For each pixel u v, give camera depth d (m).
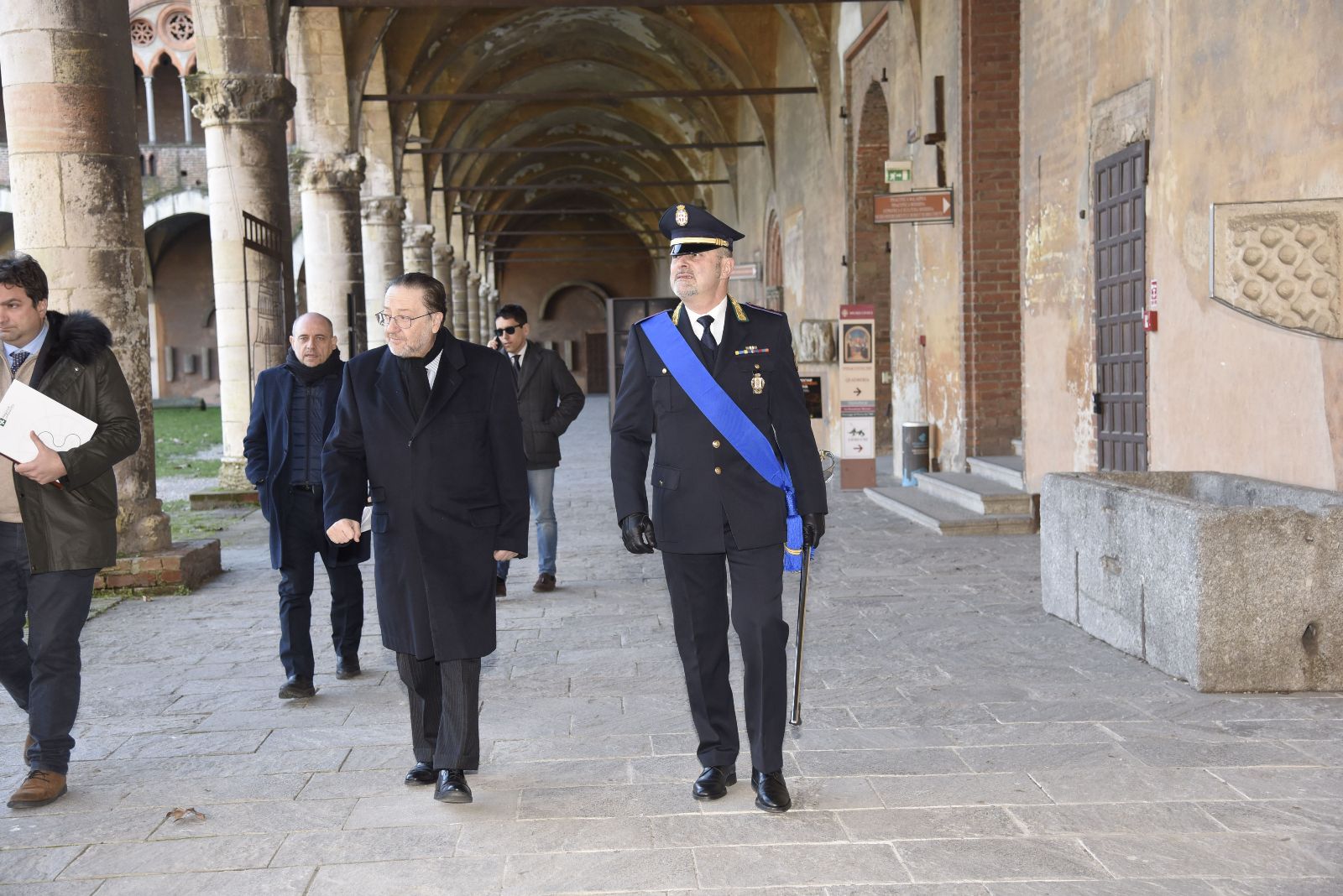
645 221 55.75
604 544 10.07
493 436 3.97
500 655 6.06
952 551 9.10
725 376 3.67
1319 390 6.04
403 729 4.79
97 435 4.01
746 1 15.24
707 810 3.77
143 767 4.36
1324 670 5.03
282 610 5.26
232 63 13.45
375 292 24.78
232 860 3.47
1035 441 10.64
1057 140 9.91
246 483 13.96
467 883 3.27
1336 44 5.79
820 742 4.45
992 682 5.28
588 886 3.22
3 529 4.13
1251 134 6.62
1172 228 7.67
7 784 4.24
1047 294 10.28
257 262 13.41
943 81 12.89
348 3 14.52
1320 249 5.94
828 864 3.32
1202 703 4.87
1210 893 3.10
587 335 62.19
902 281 15.01
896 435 15.34
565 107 38.38
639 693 5.25
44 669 4.04
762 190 26.53
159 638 6.65
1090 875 3.21
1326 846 3.38
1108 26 8.71
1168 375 7.80
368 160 24.72
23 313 3.98
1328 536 4.99
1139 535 5.57
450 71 29.02
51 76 7.96
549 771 4.21
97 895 3.26
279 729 4.82
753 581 3.69
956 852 3.38
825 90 19.03
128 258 8.27
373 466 3.89
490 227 55.75
